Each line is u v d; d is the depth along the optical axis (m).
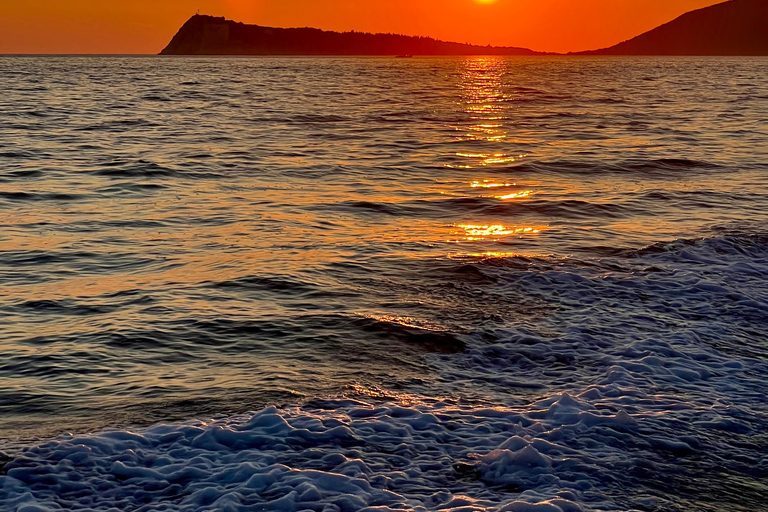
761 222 15.62
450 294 10.71
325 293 10.78
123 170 22.44
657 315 9.78
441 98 61.28
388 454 6.11
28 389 7.45
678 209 17.20
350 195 19.00
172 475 5.73
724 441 6.43
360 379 7.71
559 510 5.30
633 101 57.44
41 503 5.32
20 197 18.39
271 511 5.27
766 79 103.31
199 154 26.36
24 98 56.91
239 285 11.20
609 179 21.77
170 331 9.22
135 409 6.93
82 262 12.70
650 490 5.67
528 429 6.55
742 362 8.21
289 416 6.73
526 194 19.22
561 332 9.11
